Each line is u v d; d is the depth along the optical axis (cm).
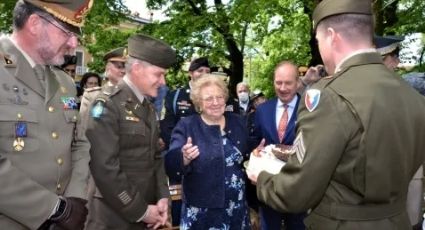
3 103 177
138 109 266
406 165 176
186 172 280
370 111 168
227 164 285
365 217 176
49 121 191
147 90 270
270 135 350
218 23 1260
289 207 179
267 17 1265
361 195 174
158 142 284
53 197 181
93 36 1422
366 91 172
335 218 179
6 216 180
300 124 180
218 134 289
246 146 298
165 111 462
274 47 1611
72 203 188
